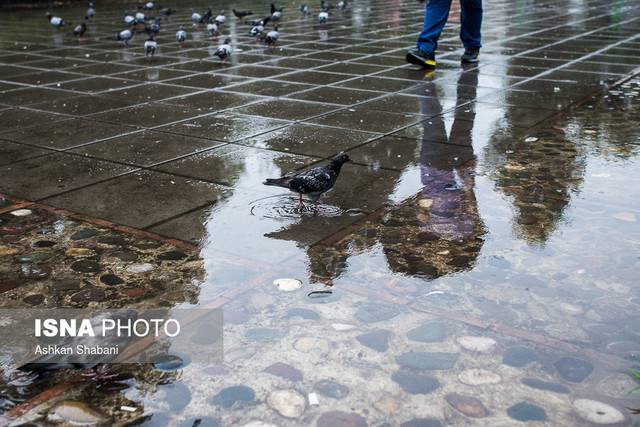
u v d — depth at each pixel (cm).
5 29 1070
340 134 439
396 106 517
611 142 418
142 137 435
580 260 279
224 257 282
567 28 1003
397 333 236
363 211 324
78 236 300
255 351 228
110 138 433
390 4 1468
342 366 221
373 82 614
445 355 225
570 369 219
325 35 948
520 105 516
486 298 254
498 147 412
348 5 1452
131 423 200
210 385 214
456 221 313
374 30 1002
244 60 742
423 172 372
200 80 630
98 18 1234
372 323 241
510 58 736
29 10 1391
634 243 291
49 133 446
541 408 205
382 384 214
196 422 201
